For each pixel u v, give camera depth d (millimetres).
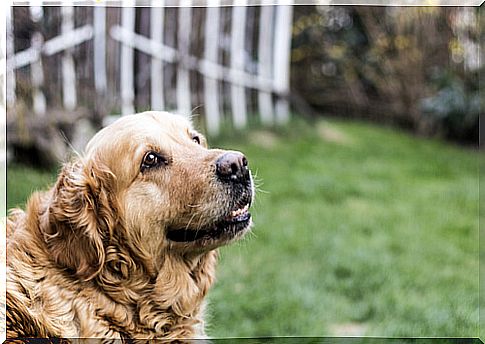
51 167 2791
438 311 2080
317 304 2123
